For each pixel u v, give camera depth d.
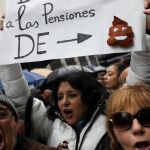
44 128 2.46
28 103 2.43
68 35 1.98
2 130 1.96
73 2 1.97
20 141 2.05
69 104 2.33
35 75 4.62
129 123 1.67
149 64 1.96
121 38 1.80
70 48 1.96
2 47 2.14
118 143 1.76
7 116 1.97
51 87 2.52
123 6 1.85
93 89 2.32
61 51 1.99
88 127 2.28
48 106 2.53
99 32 1.90
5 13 2.15
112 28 1.84
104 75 4.01
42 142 2.47
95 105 2.32
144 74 1.97
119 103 1.70
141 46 1.80
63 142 2.32
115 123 1.71
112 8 1.88
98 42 1.90
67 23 1.98
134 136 1.67
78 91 2.32
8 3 2.13
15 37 2.12
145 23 1.81
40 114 2.47
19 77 2.44
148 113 1.66
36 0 2.07
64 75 2.36
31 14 2.08
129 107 1.68
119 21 1.84
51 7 2.02
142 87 1.74
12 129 1.99
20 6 2.11
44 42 2.04
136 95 1.69
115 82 3.61
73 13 1.97
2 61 2.14
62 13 2.00
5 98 2.00
